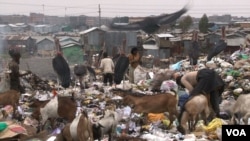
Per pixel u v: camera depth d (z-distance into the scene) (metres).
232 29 73.31
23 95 18.55
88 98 18.20
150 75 22.94
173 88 18.45
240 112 13.38
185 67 28.69
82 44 46.38
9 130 11.69
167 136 12.73
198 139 12.12
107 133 12.29
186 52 51.56
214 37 51.62
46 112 13.58
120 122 13.60
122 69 22.44
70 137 11.14
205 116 13.62
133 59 22.80
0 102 15.40
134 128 13.45
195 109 13.16
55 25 96.19
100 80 26.22
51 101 13.59
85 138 11.14
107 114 12.28
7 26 74.75
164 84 18.88
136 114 14.12
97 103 16.89
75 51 42.78
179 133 13.12
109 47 41.03
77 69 22.47
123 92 16.36
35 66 36.81
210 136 12.44
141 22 26.58
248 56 33.16
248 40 43.16
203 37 56.50
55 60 21.20
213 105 14.15
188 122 13.38
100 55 30.30
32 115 14.07
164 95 13.88
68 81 21.22
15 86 18.75
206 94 13.86
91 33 43.28
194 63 30.75
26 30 92.12
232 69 25.61
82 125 11.09
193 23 89.44
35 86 21.94
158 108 13.89
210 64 26.67
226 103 15.21
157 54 50.97
